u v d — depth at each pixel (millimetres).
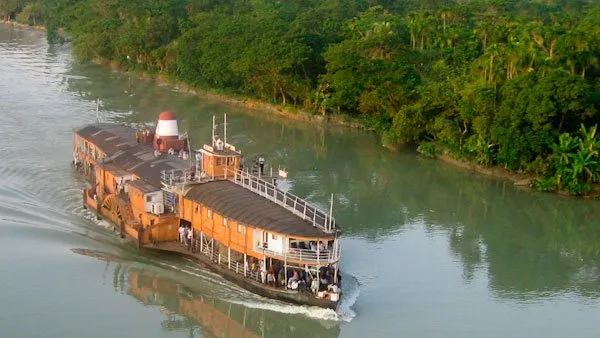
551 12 175375
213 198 56344
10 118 101812
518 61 95000
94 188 69500
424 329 49938
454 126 94750
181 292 53500
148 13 156125
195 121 109875
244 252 53125
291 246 51406
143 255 59188
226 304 51875
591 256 65875
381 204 77375
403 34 139375
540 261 63906
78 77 139500
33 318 49031
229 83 130625
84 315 49906
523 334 49875
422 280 57781
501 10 166500
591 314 53375
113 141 75312
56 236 62125
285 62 116062
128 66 149125
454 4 184250
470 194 82875
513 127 85625
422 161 95500
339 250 52562
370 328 49750
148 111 113750
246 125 110188
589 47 98688
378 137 107312
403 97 105688
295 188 80750
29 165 81062
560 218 76312
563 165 83062
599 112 88438
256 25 131125
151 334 48031
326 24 143250
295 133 107500
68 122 101875
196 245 58250
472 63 106562
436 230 70188
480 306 53844
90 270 56344
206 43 130750
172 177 60938
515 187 86062
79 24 169750
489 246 66938
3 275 54469
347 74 109750
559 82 84312
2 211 66375
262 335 48688
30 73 140000
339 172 88875
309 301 50344
